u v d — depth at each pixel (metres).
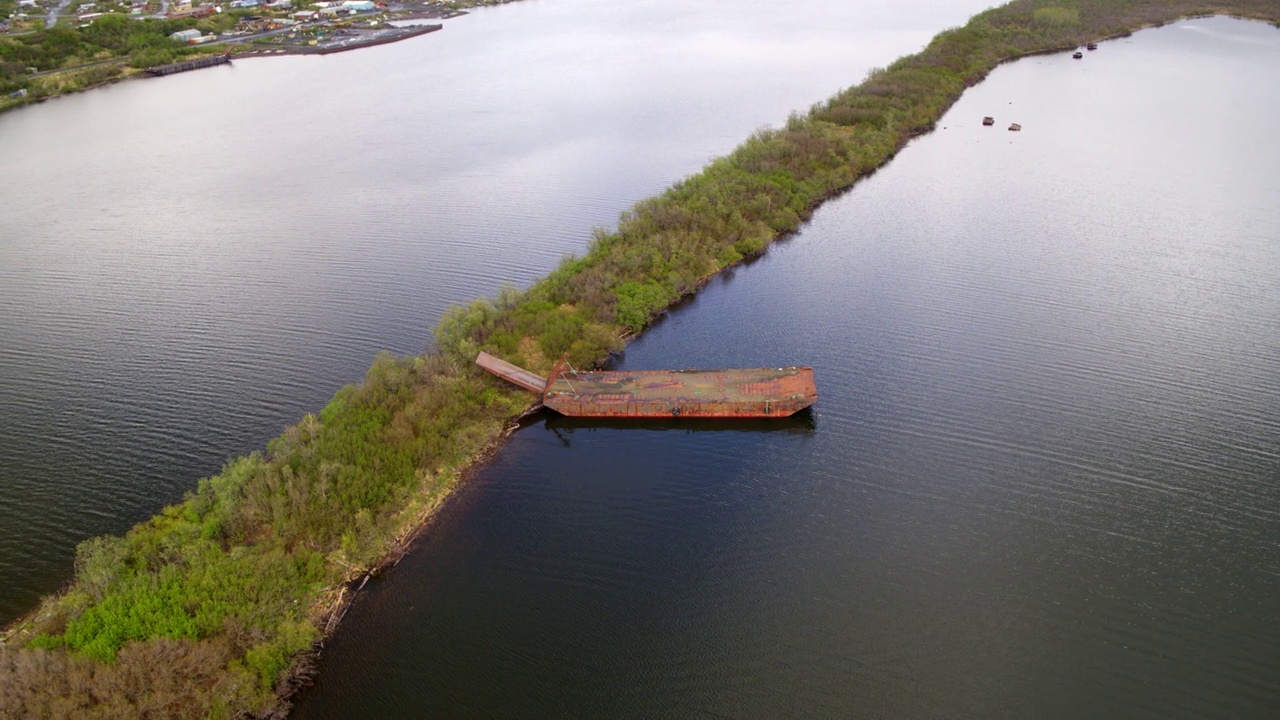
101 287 168.25
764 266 172.12
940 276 163.50
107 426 122.00
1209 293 152.00
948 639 87.62
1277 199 192.88
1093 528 100.69
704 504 108.00
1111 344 137.12
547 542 102.44
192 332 149.00
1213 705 79.69
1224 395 122.88
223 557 91.19
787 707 81.25
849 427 120.56
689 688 83.50
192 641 79.94
